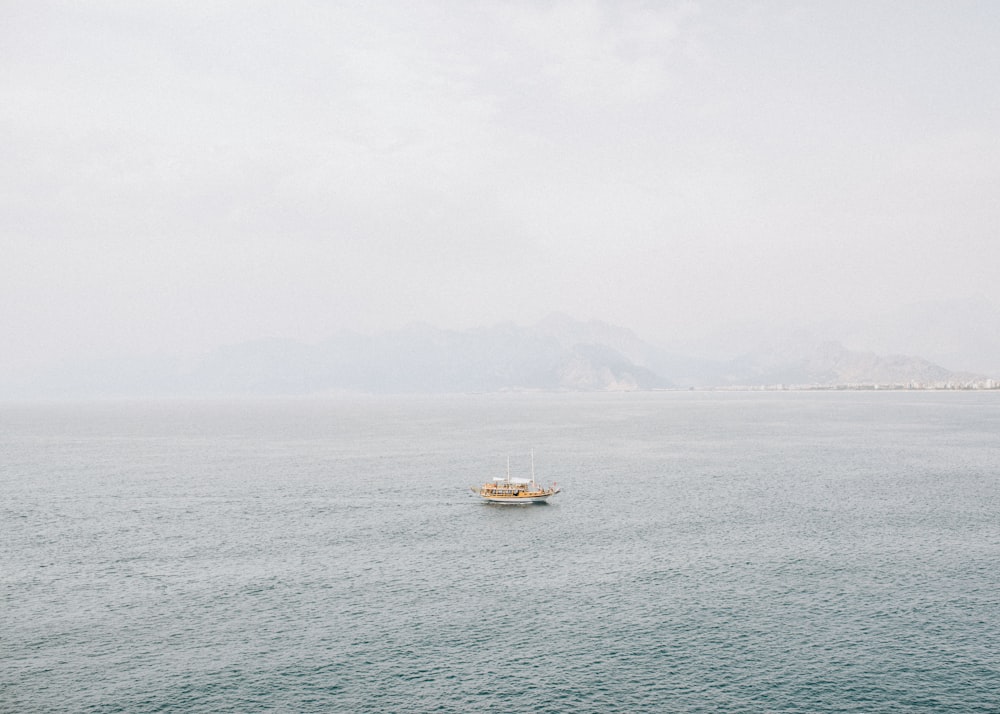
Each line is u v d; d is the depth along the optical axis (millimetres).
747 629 57375
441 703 46469
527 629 58094
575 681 49188
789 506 104312
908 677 49188
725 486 123312
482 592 67250
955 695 46781
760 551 79562
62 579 72188
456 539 88125
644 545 83375
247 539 88375
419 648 54719
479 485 129125
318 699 47219
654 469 146875
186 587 69438
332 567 75875
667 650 53781
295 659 53094
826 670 50312
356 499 115688
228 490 124438
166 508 108062
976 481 124438
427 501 113875
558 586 68688
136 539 88375
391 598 65812
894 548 79812
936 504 104000
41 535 90562
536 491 114000
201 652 54500
